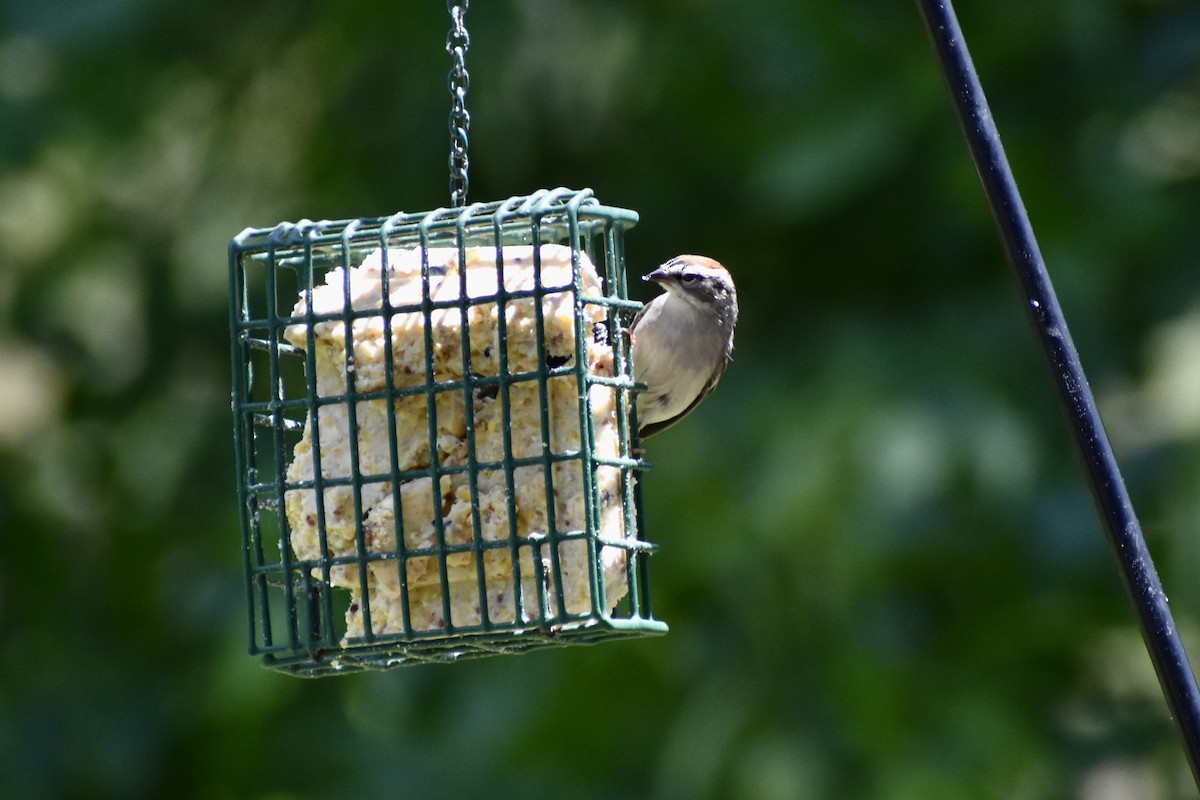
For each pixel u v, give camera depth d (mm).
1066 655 14984
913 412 13711
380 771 14242
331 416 8383
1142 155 14789
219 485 15898
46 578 16422
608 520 8477
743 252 15398
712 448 13852
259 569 8445
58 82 15492
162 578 15969
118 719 15625
